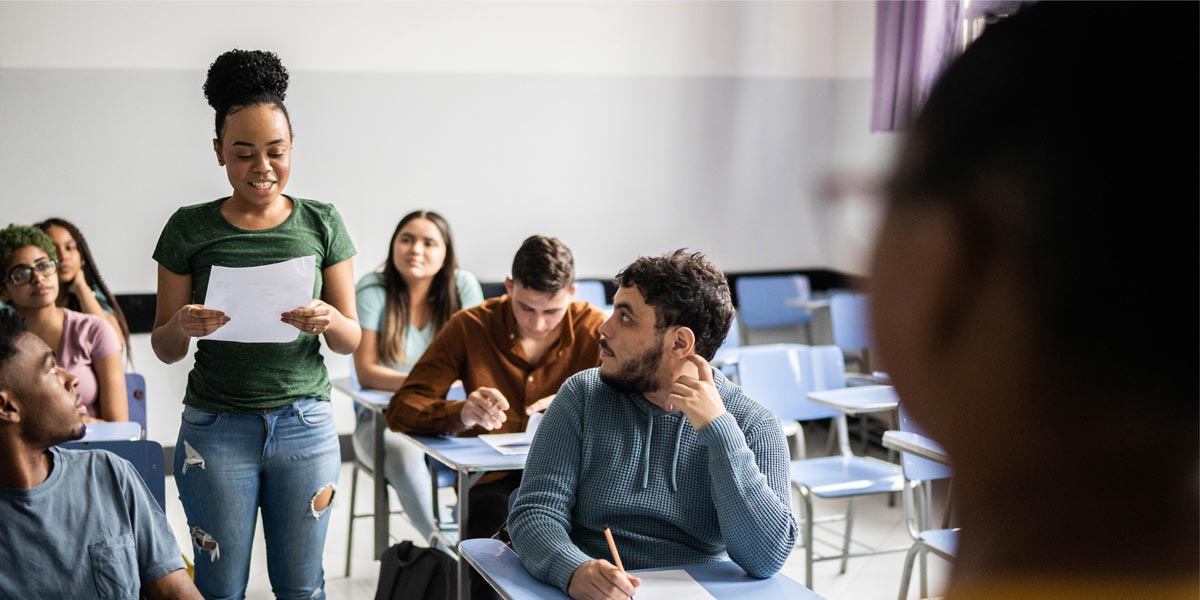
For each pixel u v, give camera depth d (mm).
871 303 231
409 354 3801
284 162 2322
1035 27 213
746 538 1849
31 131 4777
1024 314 209
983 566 220
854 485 3422
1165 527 204
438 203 5484
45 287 3164
